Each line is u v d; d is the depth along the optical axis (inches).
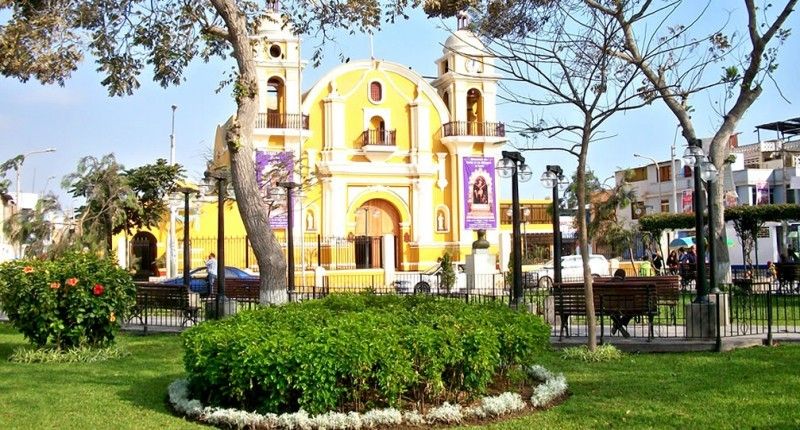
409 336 281.1
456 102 1587.1
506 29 447.8
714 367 382.9
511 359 317.7
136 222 1113.4
